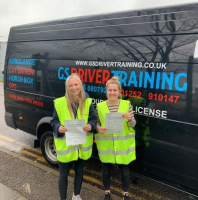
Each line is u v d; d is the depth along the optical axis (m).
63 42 3.78
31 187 3.36
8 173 3.75
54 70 3.95
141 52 2.85
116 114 2.54
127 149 2.75
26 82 4.54
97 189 3.36
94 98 3.40
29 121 4.62
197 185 2.56
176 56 2.57
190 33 2.48
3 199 3.02
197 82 2.43
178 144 2.64
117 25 3.10
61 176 2.80
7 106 5.13
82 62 3.50
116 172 4.04
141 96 2.88
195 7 2.44
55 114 2.70
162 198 3.30
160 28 2.70
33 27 4.35
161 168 2.85
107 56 3.20
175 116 2.62
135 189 3.52
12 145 5.22
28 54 4.43
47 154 4.21
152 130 2.84
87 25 3.45
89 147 2.77
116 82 2.64
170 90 2.63
